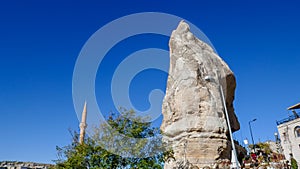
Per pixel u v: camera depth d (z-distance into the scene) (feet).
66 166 57.47
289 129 166.81
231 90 134.00
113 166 48.80
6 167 102.06
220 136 105.81
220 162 91.97
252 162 92.12
